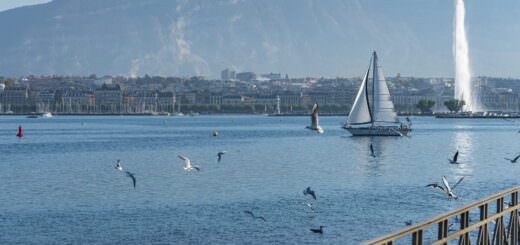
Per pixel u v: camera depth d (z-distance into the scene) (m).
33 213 83.62
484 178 116.69
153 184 109.00
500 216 42.03
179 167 138.75
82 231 73.62
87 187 106.06
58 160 160.62
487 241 40.59
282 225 75.69
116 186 107.00
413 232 32.41
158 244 68.19
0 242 69.19
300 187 104.81
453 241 67.25
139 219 79.50
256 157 165.12
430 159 157.75
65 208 86.81
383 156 167.75
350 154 174.75
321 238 70.12
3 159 164.50
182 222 77.75
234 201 91.19
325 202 89.94
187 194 97.94
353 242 68.69
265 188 103.94
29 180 116.25
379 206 86.81
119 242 68.94
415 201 90.75
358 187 104.62
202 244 68.00
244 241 69.06
